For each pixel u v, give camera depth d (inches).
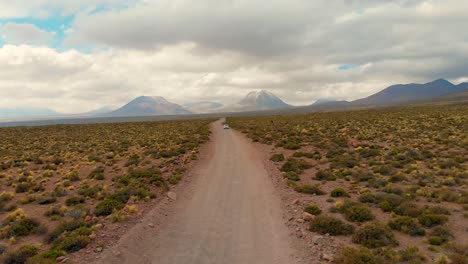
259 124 3371.1
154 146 1817.2
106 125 3705.7
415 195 702.5
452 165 957.8
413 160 1068.5
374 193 741.3
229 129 3346.5
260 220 613.3
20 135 2598.4
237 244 508.4
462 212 589.0
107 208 662.5
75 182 993.5
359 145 1450.5
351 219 579.5
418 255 424.2
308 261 439.5
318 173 949.2
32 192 869.8
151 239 534.9
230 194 808.9
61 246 477.7
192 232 563.8
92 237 514.0
